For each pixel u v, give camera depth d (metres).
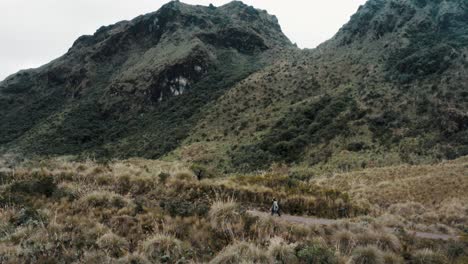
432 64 105.94
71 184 15.28
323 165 77.56
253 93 135.00
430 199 34.62
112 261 8.41
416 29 138.00
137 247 9.37
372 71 122.12
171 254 9.09
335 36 169.75
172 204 12.84
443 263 11.58
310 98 118.31
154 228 10.54
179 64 183.38
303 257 9.05
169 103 168.38
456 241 13.92
